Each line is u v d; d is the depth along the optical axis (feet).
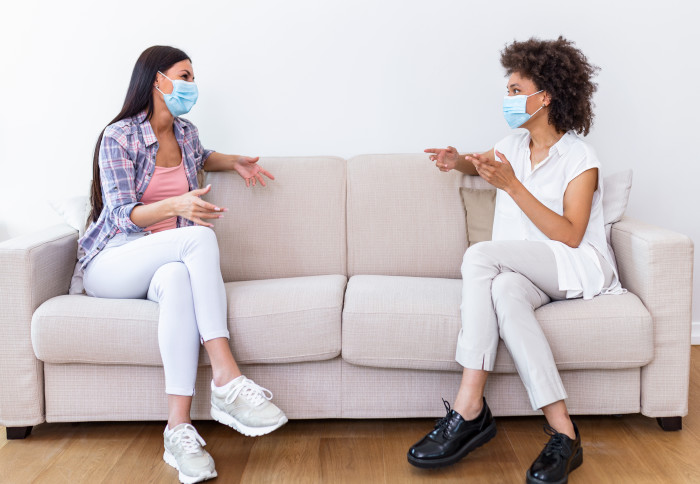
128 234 7.13
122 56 8.98
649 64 9.00
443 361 6.66
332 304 6.75
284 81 9.04
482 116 9.07
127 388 6.87
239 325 6.70
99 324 6.60
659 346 6.68
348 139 9.16
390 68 9.00
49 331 6.61
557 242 6.82
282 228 8.16
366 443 6.77
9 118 9.07
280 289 7.07
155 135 7.43
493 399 6.85
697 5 8.90
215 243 6.78
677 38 8.96
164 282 6.51
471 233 8.00
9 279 6.69
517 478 6.04
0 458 6.56
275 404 6.90
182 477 6.01
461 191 8.17
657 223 9.34
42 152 9.14
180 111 7.37
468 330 6.33
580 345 6.50
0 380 6.82
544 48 7.22
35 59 8.96
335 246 8.16
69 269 7.48
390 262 8.13
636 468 6.15
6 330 6.75
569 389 6.79
